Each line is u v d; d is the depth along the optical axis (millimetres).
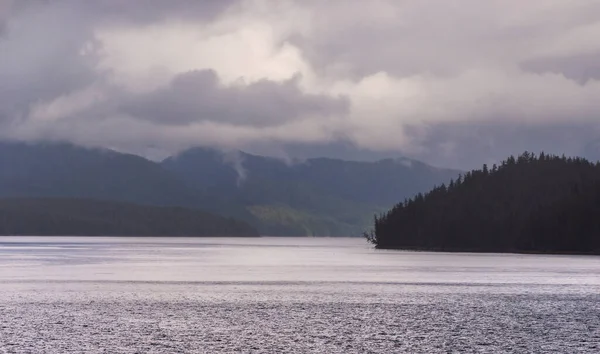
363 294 118062
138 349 65000
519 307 99000
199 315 88375
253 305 100188
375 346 67562
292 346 67312
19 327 76625
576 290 126062
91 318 84500
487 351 65375
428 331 76562
